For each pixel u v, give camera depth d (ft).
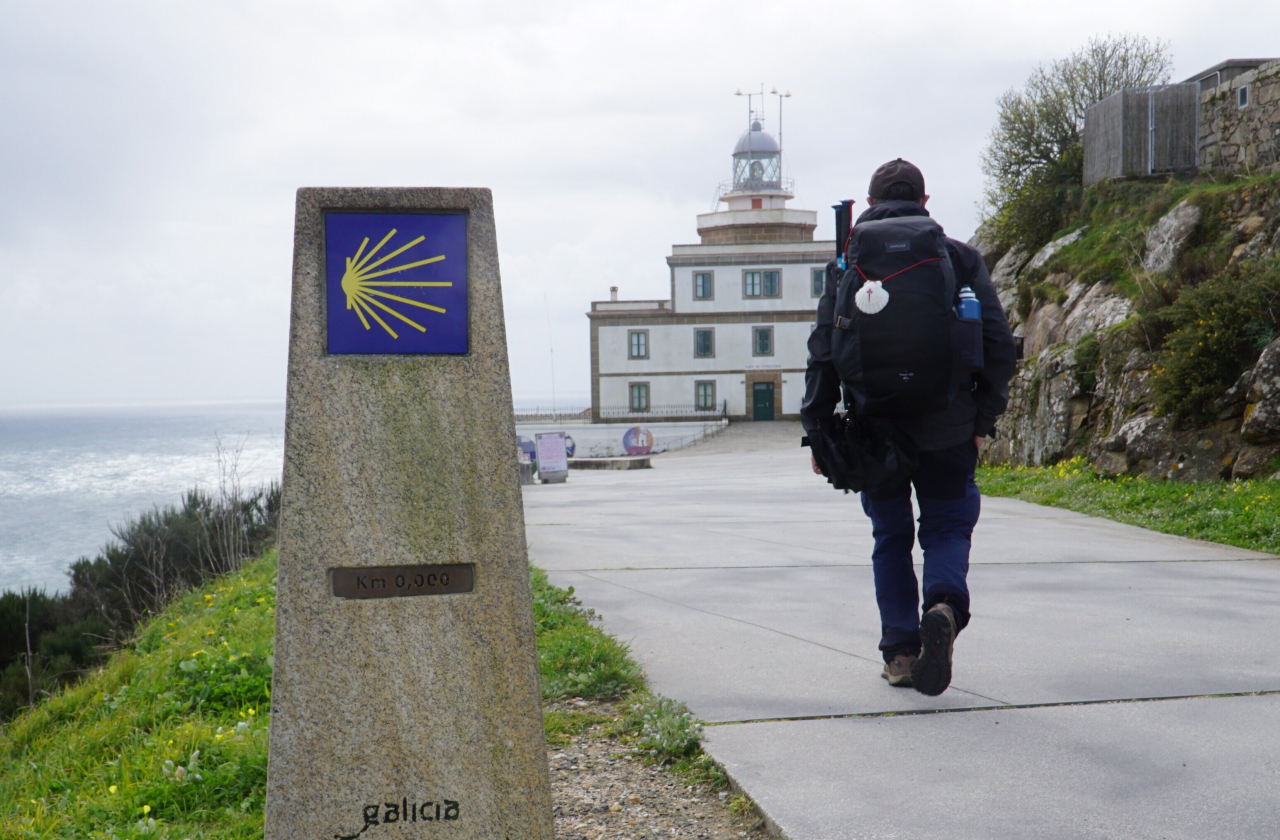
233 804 9.72
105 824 9.36
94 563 44.96
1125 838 8.33
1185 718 11.46
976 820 8.70
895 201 11.78
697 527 34.94
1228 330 36.19
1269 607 18.25
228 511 45.85
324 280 6.82
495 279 6.95
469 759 6.75
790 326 188.03
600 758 10.66
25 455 367.04
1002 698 12.28
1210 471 35.65
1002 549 26.40
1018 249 70.90
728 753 10.41
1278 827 8.50
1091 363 47.52
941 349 10.41
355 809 6.64
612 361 190.49
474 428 6.86
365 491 6.74
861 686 12.89
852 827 8.56
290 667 6.61
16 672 32.60
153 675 15.26
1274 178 45.32
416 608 6.73
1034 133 72.33
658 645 15.47
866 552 26.55
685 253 188.85
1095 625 16.65
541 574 22.26
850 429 11.43
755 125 234.38
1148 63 73.67
